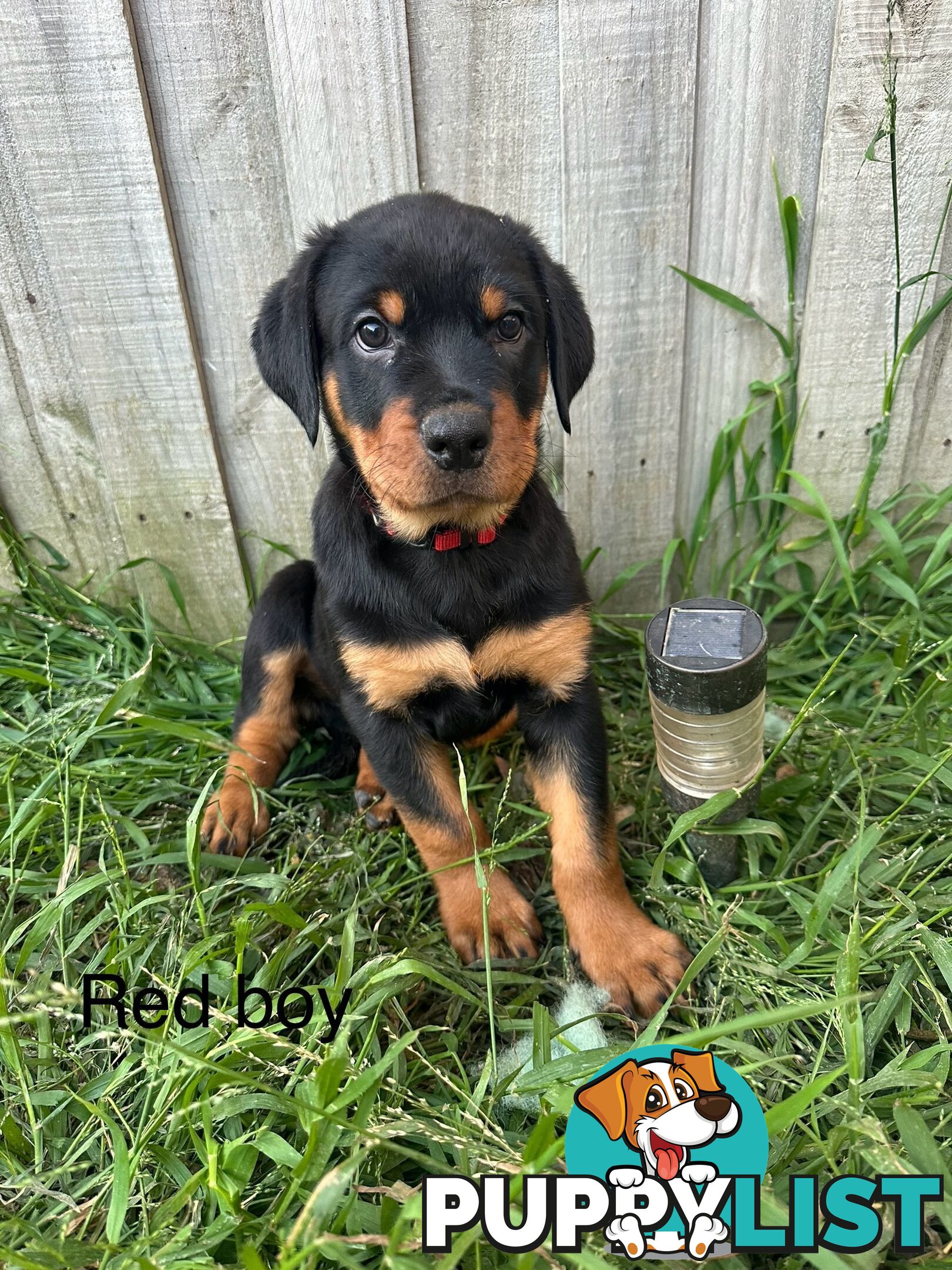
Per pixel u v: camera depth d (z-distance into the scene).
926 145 0.51
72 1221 0.29
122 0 0.47
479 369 0.38
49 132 0.50
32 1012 0.34
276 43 0.48
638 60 0.49
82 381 0.56
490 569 0.42
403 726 0.44
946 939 0.37
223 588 0.63
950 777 0.42
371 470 0.39
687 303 0.55
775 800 0.45
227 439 0.59
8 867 0.45
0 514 0.60
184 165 0.51
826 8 0.48
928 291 0.54
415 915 0.43
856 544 0.59
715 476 0.58
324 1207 0.25
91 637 0.62
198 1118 0.32
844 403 0.57
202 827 0.49
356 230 0.41
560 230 0.53
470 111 0.50
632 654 0.59
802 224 0.53
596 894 0.41
